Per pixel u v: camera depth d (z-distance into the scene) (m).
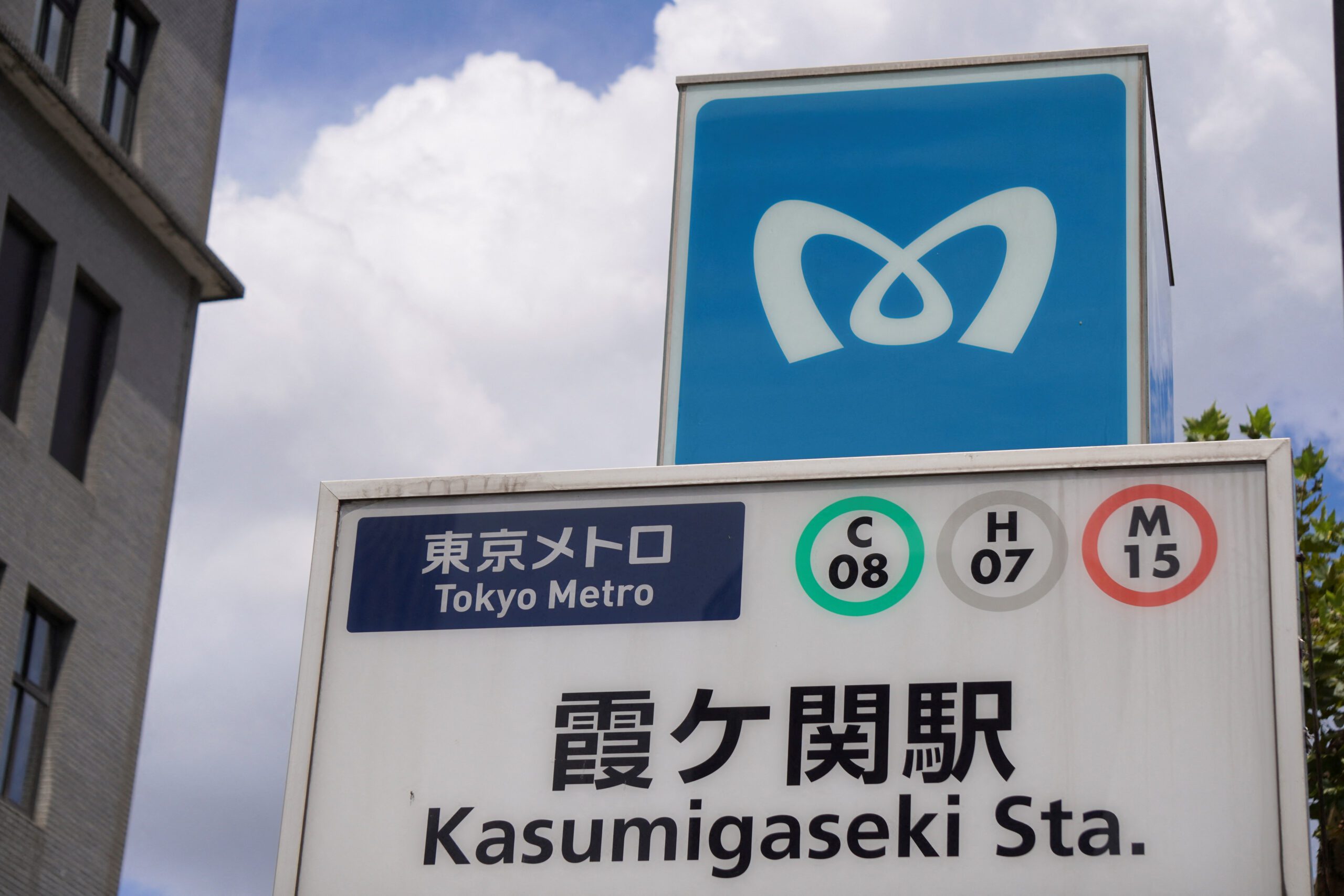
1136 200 5.86
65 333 24.61
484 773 5.18
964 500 5.18
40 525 23.33
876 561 5.17
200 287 27.80
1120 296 5.77
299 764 5.29
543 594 5.35
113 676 24.38
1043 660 4.96
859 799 4.90
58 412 24.64
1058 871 4.71
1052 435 5.64
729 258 6.10
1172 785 4.75
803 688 5.07
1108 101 6.02
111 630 24.47
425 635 5.38
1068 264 5.84
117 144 25.52
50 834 22.48
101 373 25.55
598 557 5.35
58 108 24.41
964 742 4.91
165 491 26.42
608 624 5.26
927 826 4.83
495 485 5.51
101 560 24.50
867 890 4.79
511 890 5.02
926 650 5.04
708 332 6.02
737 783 4.99
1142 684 4.87
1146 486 5.08
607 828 5.03
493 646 5.32
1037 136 6.02
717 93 6.34
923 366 5.82
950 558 5.12
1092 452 5.14
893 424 5.77
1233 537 4.97
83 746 23.47
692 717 5.11
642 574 5.30
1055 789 4.80
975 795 4.84
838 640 5.10
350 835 5.18
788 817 4.93
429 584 5.43
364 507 5.58
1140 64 6.04
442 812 5.16
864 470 5.27
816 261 6.04
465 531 5.48
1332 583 9.84
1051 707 4.89
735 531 5.29
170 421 26.78
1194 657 4.87
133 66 27.06
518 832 5.08
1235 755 4.75
